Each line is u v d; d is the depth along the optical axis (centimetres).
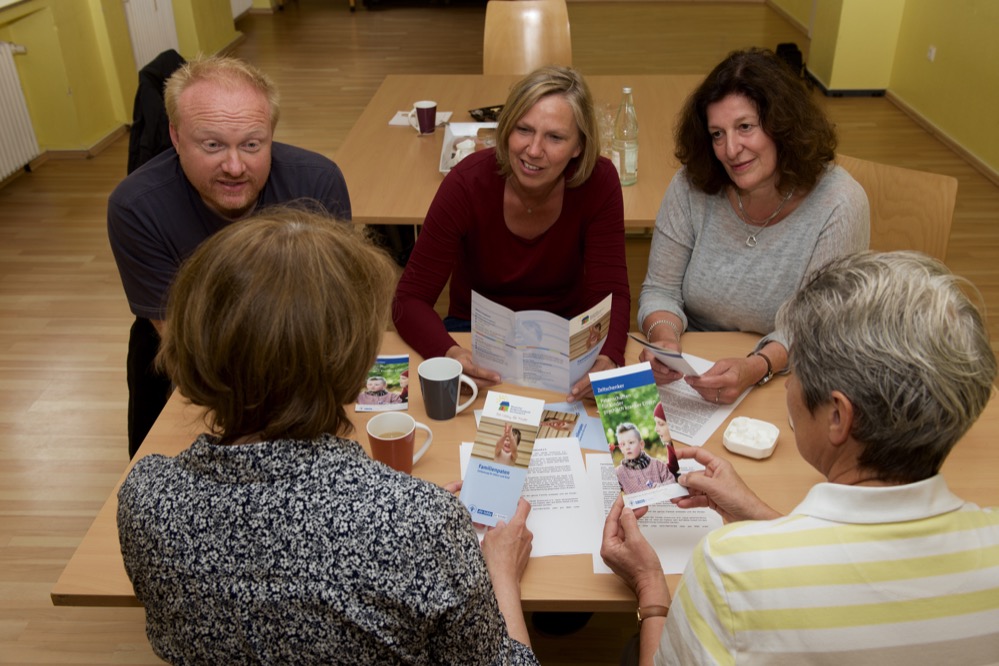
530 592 122
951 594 84
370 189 259
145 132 241
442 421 157
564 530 132
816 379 87
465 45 730
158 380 197
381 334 87
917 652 84
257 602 78
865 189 222
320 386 81
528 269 204
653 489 128
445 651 84
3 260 392
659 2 888
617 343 179
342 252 83
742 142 174
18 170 483
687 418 158
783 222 186
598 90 342
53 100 498
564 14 380
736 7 862
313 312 78
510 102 178
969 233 406
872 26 583
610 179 196
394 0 883
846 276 89
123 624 212
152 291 180
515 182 190
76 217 435
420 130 302
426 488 83
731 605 86
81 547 129
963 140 497
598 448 151
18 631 210
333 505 79
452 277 226
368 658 80
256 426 83
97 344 329
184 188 178
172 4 636
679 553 128
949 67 511
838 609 84
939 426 81
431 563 79
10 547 236
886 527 84
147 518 82
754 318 193
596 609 122
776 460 146
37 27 478
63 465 266
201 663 83
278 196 186
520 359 166
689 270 200
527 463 136
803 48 725
